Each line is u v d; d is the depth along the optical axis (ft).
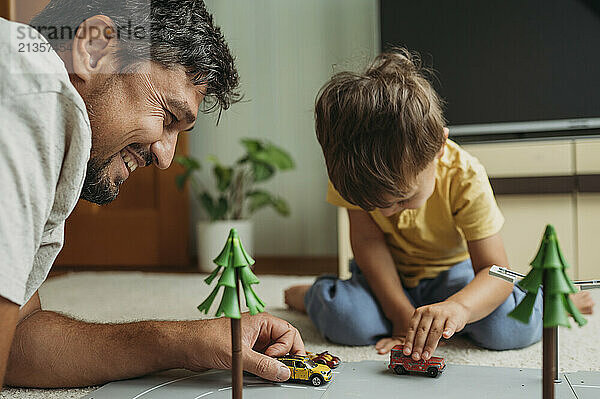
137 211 9.36
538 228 6.75
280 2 9.35
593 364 3.32
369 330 3.90
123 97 2.41
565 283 1.77
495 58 7.55
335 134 3.56
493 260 3.86
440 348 3.82
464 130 7.68
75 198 2.22
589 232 6.61
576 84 7.35
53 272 8.67
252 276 2.03
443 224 4.08
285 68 9.39
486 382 2.77
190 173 8.68
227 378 2.89
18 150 1.96
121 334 2.93
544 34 7.40
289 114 9.42
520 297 3.86
